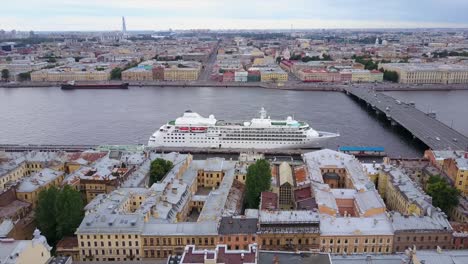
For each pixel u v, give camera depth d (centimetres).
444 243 15638
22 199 19988
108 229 15812
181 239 15700
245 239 15625
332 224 15988
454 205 18888
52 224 17312
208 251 12356
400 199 19250
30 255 12312
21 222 17150
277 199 18562
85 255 15925
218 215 17138
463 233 15675
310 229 15538
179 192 19562
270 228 15612
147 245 15838
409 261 12506
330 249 15662
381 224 16012
